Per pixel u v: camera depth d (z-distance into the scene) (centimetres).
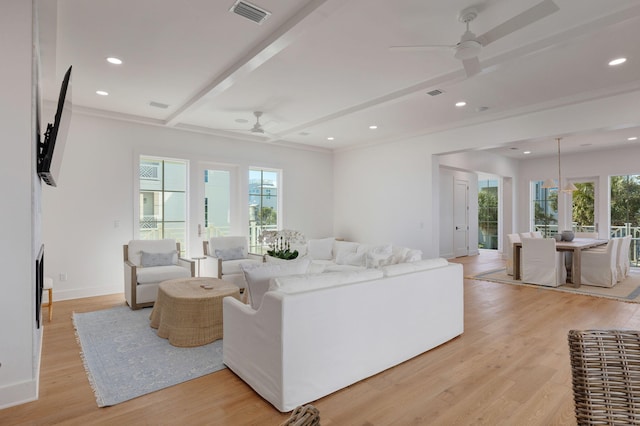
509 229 927
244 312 240
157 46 312
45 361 277
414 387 235
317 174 788
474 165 802
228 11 259
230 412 206
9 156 210
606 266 541
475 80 388
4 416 201
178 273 450
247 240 652
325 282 234
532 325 361
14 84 212
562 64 348
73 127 486
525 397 221
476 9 258
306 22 258
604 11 262
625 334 100
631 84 398
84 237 493
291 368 206
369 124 580
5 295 209
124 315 401
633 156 745
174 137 577
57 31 283
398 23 278
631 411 93
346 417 200
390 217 693
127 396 224
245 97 452
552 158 886
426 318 293
